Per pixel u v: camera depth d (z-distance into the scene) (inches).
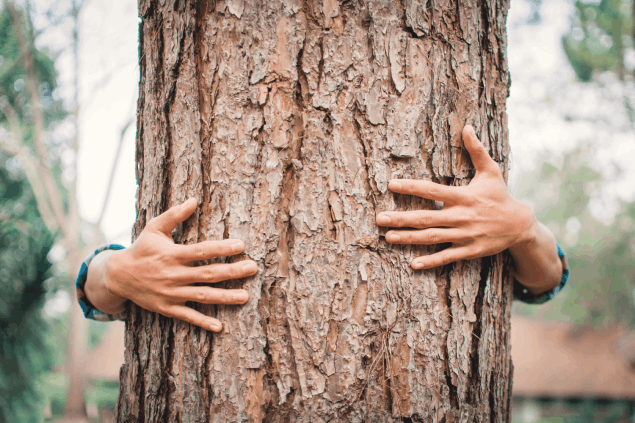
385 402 38.4
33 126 411.8
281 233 39.0
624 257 564.1
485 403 41.9
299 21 39.6
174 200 42.1
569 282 611.5
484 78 44.1
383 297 38.9
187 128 41.7
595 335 530.3
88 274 45.2
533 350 521.3
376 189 39.2
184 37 42.4
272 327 38.6
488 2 45.1
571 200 695.7
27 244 119.3
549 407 478.0
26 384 175.0
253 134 39.4
